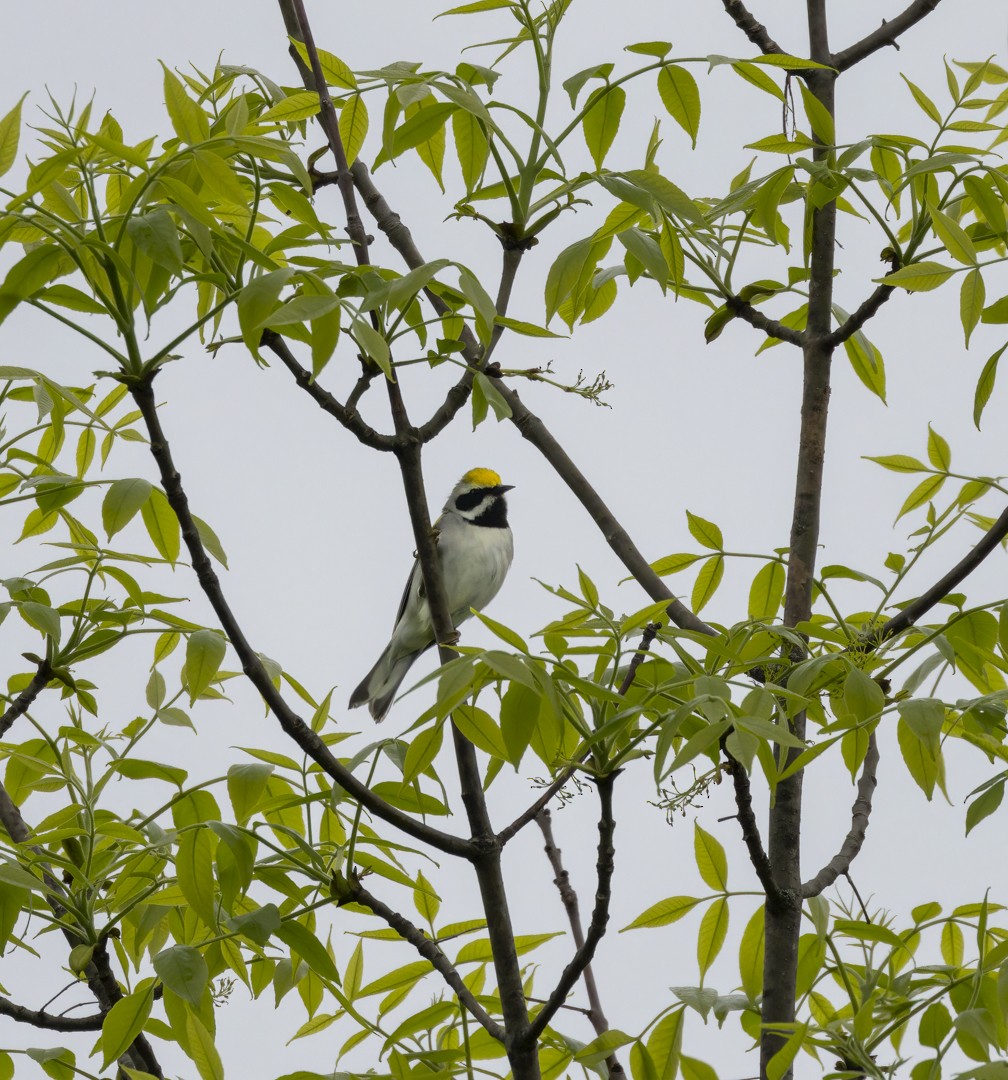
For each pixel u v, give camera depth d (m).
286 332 5.32
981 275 6.08
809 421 7.78
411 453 6.25
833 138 7.09
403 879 6.13
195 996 5.20
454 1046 6.93
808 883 6.88
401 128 6.53
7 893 5.61
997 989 5.34
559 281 5.88
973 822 5.66
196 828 5.56
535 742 5.45
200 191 6.16
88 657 6.71
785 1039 6.12
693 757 4.46
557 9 6.66
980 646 6.54
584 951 5.60
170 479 5.45
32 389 7.10
